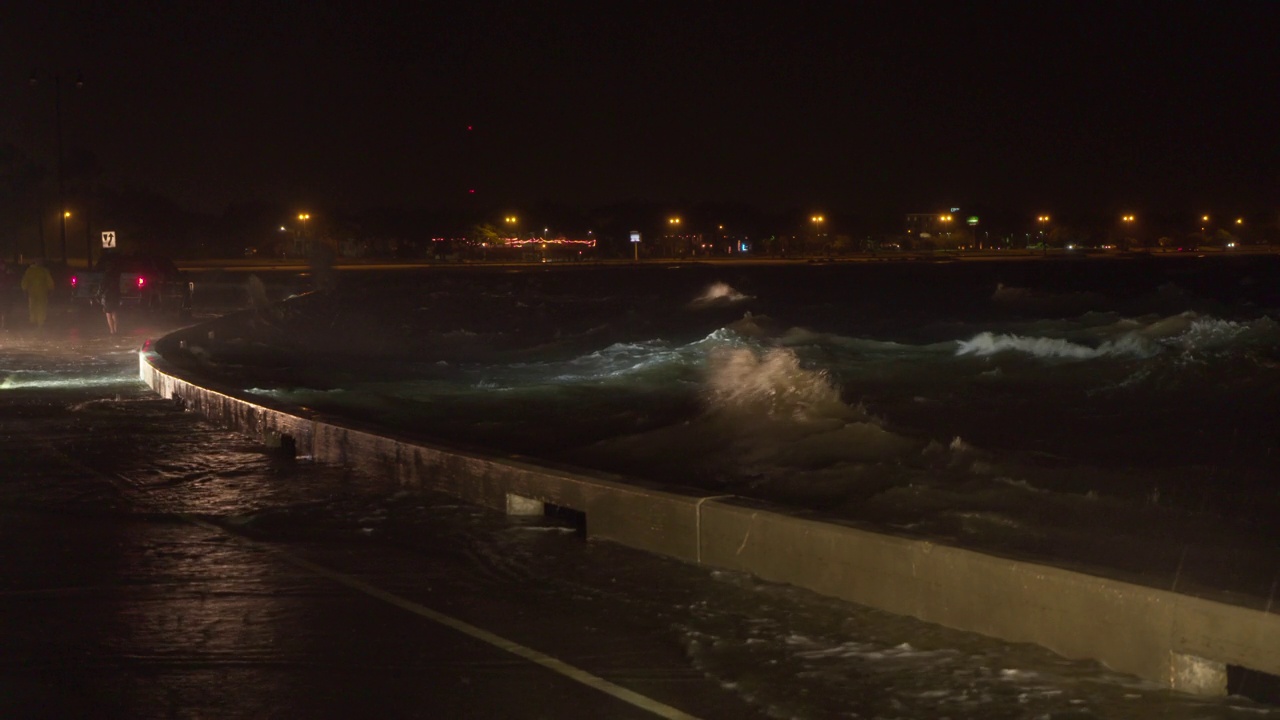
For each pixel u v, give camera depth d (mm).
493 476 10039
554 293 67000
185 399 17047
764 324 43906
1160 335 31031
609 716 5402
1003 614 6383
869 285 81188
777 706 5508
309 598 7402
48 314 39500
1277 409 17578
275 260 136000
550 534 9102
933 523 10477
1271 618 5328
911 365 24562
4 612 7082
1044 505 11156
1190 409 17766
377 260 141250
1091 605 6000
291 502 10391
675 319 46312
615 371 23953
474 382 22328
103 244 51375
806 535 7430
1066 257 154375
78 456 12898
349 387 21359
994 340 29297
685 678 5906
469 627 6781
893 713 5398
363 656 6262
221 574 8000
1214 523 10297
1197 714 5289
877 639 6461
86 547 8766
